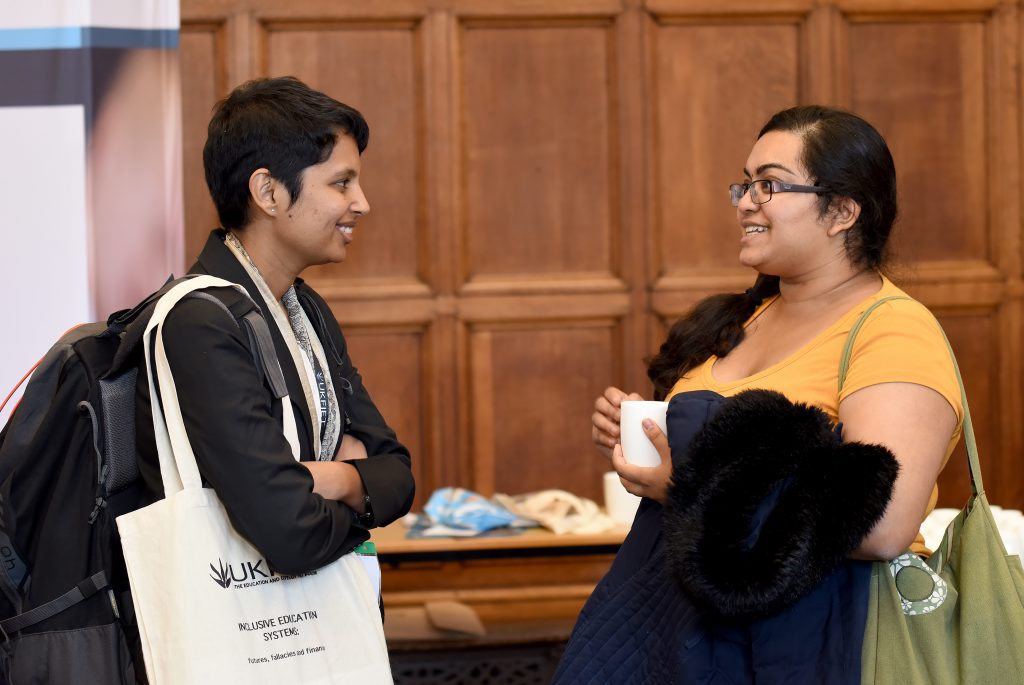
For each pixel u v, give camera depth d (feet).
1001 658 4.88
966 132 13.03
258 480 4.89
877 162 5.49
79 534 5.19
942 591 4.96
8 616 5.41
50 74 10.03
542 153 12.73
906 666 4.77
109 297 10.16
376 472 5.64
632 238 12.76
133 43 10.14
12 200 10.02
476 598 12.30
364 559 5.57
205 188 12.35
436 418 12.72
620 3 12.59
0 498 5.23
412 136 12.62
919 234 13.03
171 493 4.98
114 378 5.22
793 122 5.60
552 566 12.54
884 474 4.57
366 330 12.69
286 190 5.47
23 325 10.05
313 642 5.08
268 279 5.68
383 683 5.18
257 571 5.02
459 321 12.70
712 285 12.81
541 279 12.78
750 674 5.02
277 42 12.41
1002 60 12.96
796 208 5.46
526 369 12.87
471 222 12.72
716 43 12.76
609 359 12.94
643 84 12.67
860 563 4.99
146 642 4.89
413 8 12.41
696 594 4.71
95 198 10.09
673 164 12.81
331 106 5.54
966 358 13.19
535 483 12.92
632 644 5.41
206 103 12.34
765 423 4.76
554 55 12.66
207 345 4.98
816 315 5.62
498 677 10.29
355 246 12.63
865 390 5.01
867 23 12.89
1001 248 13.06
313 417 5.55
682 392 5.53
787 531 4.58
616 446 5.71
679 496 4.87
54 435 5.26
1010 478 13.20
